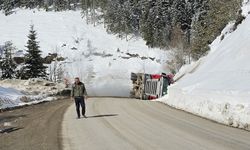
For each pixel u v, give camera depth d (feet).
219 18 160.25
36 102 92.48
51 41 399.85
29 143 37.65
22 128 48.80
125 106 82.69
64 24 466.29
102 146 35.65
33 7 555.69
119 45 405.39
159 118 58.75
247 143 36.68
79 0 546.26
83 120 56.90
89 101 100.27
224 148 33.91
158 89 135.95
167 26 388.98
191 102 71.51
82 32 437.58
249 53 85.81
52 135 42.57
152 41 395.96
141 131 44.73
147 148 34.09
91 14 475.72
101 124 51.67
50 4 554.87
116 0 465.88
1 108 74.38
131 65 348.38
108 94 245.86
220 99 58.29
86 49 381.40
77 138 40.52
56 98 111.55
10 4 548.31
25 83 136.05
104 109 75.20
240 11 121.70
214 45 134.31
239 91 56.75
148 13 430.20
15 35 421.59
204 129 46.83
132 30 433.48
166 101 96.27
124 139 39.17
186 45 229.25
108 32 442.91
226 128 48.29
